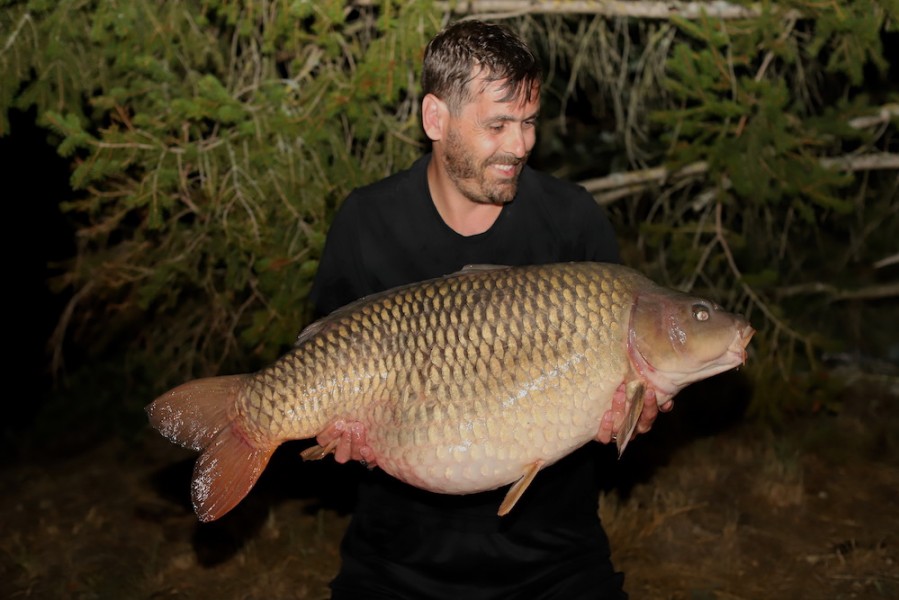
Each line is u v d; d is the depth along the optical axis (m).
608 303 2.59
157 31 4.63
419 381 2.59
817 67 5.93
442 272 3.05
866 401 6.73
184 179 4.71
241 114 4.66
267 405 2.69
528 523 3.13
